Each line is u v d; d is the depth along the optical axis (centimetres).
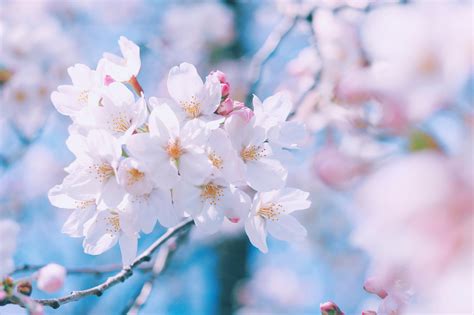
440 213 33
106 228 50
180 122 49
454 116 36
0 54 81
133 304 60
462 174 33
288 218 51
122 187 48
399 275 38
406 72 36
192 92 50
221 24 117
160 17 122
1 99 81
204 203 49
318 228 106
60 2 104
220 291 111
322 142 74
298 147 51
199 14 117
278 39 71
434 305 34
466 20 36
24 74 81
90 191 48
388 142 41
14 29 83
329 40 71
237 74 107
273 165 49
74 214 50
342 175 40
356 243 37
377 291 47
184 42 116
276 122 50
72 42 94
